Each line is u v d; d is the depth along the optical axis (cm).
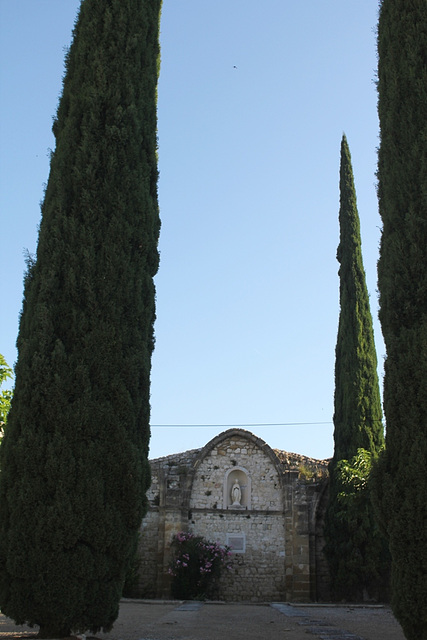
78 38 1345
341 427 2906
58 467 1009
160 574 2794
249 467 3059
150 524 2920
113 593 1022
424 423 993
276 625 1516
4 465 1027
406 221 1130
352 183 3384
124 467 1066
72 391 1061
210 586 2797
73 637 980
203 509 2966
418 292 1078
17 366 1097
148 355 1207
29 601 967
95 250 1169
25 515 984
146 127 1328
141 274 1212
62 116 1291
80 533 994
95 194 1195
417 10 1251
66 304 1113
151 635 1199
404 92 1213
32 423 1030
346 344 3047
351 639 1208
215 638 1179
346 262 3212
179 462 3055
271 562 2898
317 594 2798
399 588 952
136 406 1132
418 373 1019
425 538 941
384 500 996
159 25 1458
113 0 1349
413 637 930
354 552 2655
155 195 1328
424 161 1136
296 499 2947
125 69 1309
